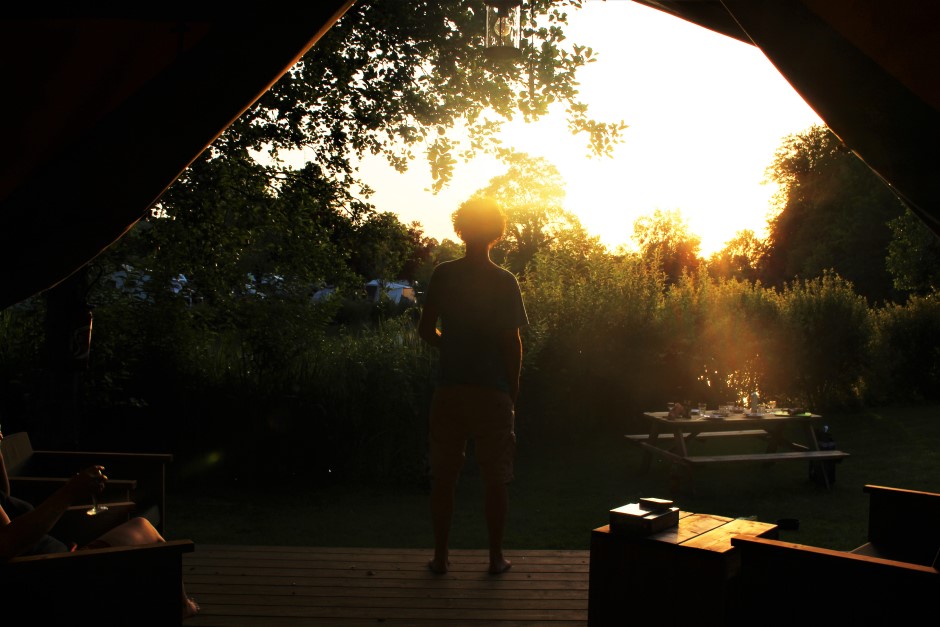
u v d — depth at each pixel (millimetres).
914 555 3447
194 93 2619
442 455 4441
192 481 8125
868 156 2389
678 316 11453
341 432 8234
